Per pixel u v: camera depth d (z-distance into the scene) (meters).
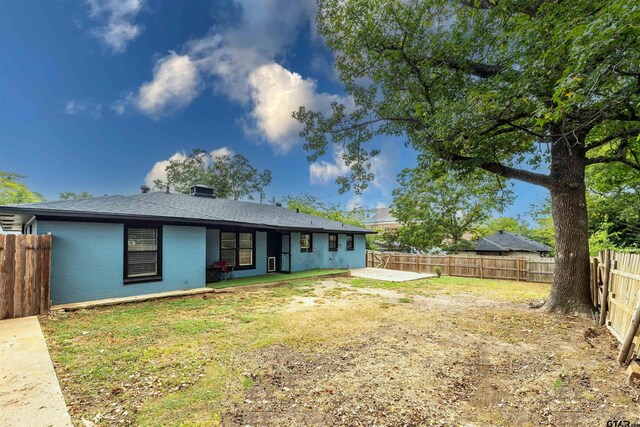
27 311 5.96
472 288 11.05
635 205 11.12
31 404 2.77
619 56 3.73
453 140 6.33
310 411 2.82
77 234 6.98
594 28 3.43
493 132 6.48
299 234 13.97
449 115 5.98
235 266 11.48
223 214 11.09
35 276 6.08
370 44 7.84
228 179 30.00
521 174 7.31
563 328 5.68
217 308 7.00
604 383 3.45
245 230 11.71
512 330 5.56
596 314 6.46
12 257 5.82
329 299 8.33
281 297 8.52
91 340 4.68
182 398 3.03
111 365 3.78
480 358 4.23
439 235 21.34
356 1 7.48
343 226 16.55
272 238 12.97
